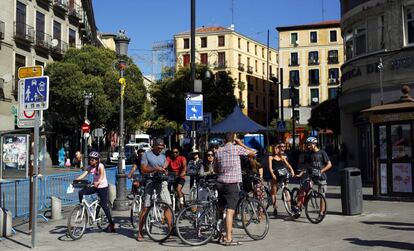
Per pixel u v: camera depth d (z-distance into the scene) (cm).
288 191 1177
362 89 2309
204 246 852
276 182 1198
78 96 3644
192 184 1464
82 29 4900
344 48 2600
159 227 904
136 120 4491
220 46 8144
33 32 3869
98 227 1030
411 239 871
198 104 1486
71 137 4422
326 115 5656
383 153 1438
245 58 8488
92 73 3878
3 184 1156
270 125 6781
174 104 4894
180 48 8362
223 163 861
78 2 4844
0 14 3494
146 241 911
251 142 3291
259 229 906
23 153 2450
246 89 8431
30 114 930
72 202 1464
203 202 890
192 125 1506
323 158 1137
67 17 4500
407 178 1382
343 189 1182
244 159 1246
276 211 1193
